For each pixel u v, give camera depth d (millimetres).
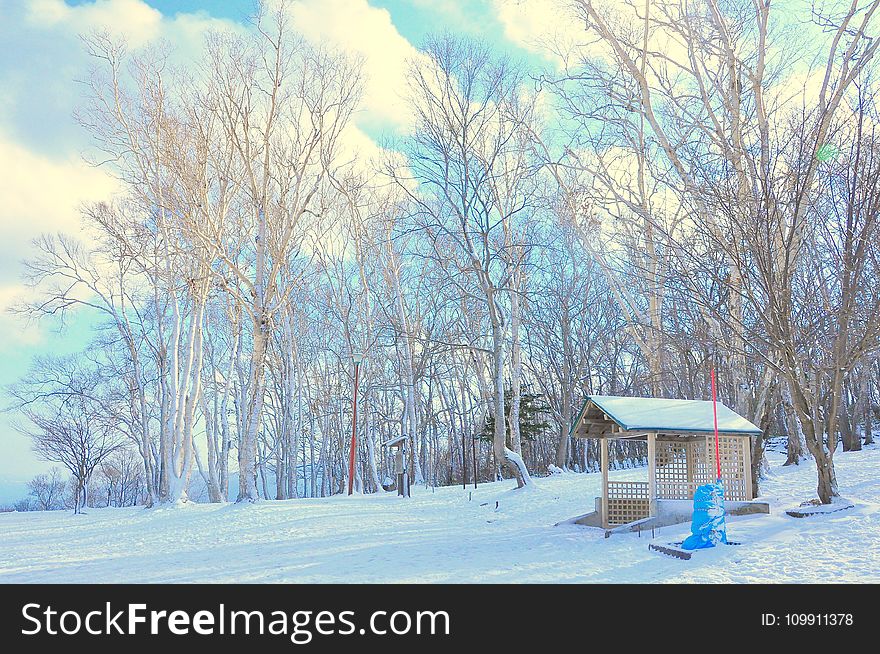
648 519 14633
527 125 26922
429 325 50438
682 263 17922
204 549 16750
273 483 67875
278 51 27859
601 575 10430
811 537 11547
